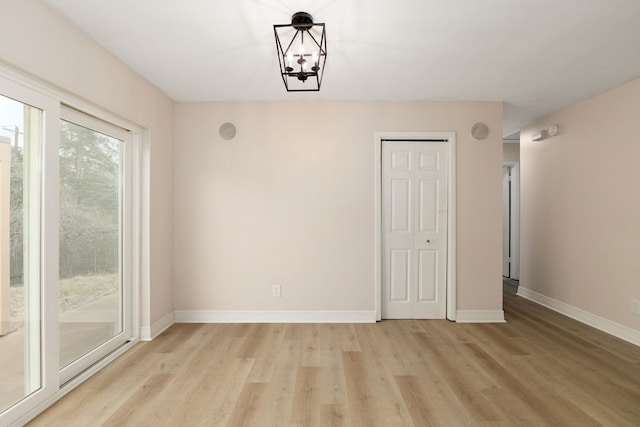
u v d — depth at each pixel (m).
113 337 2.89
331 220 3.76
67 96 2.26
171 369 2.60
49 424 1.93
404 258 3.84
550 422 1.95
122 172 3.03
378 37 2.41
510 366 2.66
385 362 2.73
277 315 3.75
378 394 2.25
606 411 2.06
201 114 3.76
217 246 3.75
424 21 2.21
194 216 3.75
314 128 3.75
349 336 3.31
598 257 3.56
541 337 3.29
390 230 3.84
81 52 2.32
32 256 2.04
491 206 3.76
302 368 2.62
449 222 3.78
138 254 3.17
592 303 3.63
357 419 1.98
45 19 2.01
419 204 3.83
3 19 1.74
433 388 2.32
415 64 2.84
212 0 1.99
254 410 2.06
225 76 3.09
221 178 3.76
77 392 2.26
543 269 4.44
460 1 2.00
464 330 3.48
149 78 3.13
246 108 3.76
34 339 2.05
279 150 3.75
